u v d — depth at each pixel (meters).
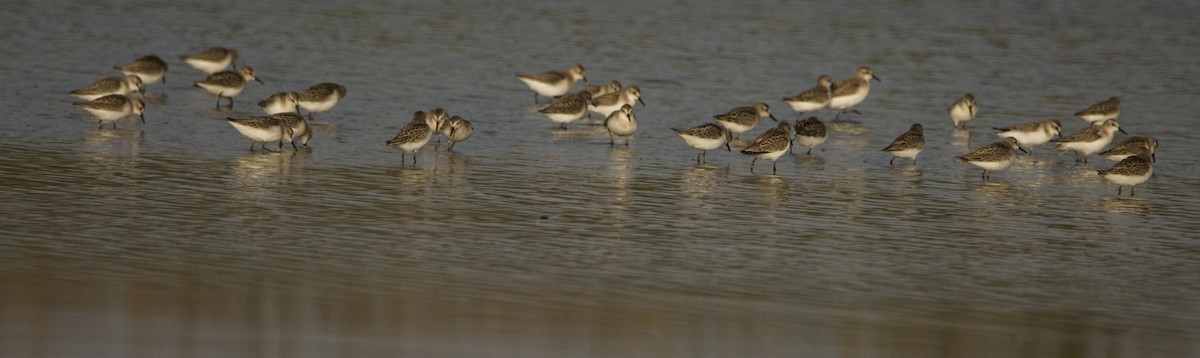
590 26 41.69
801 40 40.16
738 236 18.34
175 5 43.16
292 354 12.79
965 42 40.50
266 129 22.94
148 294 14.56
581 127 27.30
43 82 29.45
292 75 32.34
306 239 17.33
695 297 15.34
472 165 22.78
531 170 22.52
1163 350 14.10
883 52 38.47
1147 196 21.98
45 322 13.38
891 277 16.52
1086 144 25.06
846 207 20.42
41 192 19.36
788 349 13.59
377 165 22.44
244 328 13.53
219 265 15.89
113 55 34.06
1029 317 15.08
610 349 13.35
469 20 42.16
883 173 23.30
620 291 15.46
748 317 14.63
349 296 14.84
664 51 37.62
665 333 13.95
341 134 25.28
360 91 30.34
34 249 16.19
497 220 18.81
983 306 15.43
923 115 29.91
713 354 13.34
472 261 16.55
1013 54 38.62
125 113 24.84
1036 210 20.69
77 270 15.36
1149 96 32.69
